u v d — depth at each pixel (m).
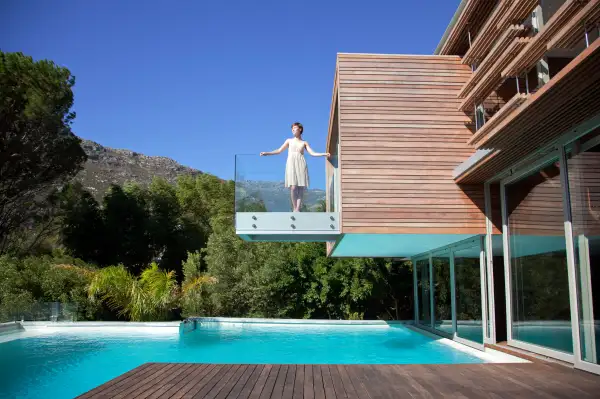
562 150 6.43
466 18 8.68
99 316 15.55
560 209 6.55
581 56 4.23
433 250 12.84
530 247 7.55
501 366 6.32
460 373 5.81
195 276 19.31
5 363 8.72
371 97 8.85
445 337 11.84
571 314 6.18
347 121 8.76
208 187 34.91
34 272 15.78
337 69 8.98
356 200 8.53
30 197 23.44
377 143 8.70
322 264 18.19
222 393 4.73
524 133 6.28
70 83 24.00
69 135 23.62
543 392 4.76
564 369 6.05
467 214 8.62
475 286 9.62
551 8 7.05
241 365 6.37
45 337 12.23
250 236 9.52
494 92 8.45
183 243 27.66
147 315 14.74
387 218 8.49
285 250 18.48
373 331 13.77
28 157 21.38
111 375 7.67
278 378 5.50
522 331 7.88
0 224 22.70
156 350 10.27
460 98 8.84
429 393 4.75
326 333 13.38
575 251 6.20
